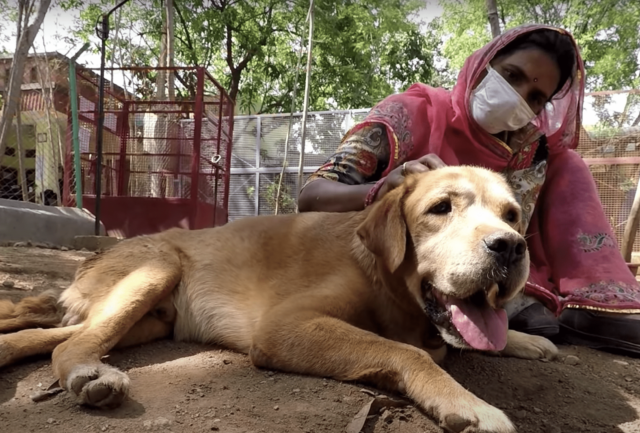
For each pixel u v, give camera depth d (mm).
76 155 2854
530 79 955
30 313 834
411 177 792
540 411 688
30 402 602
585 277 1012
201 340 849
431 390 608
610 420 681
